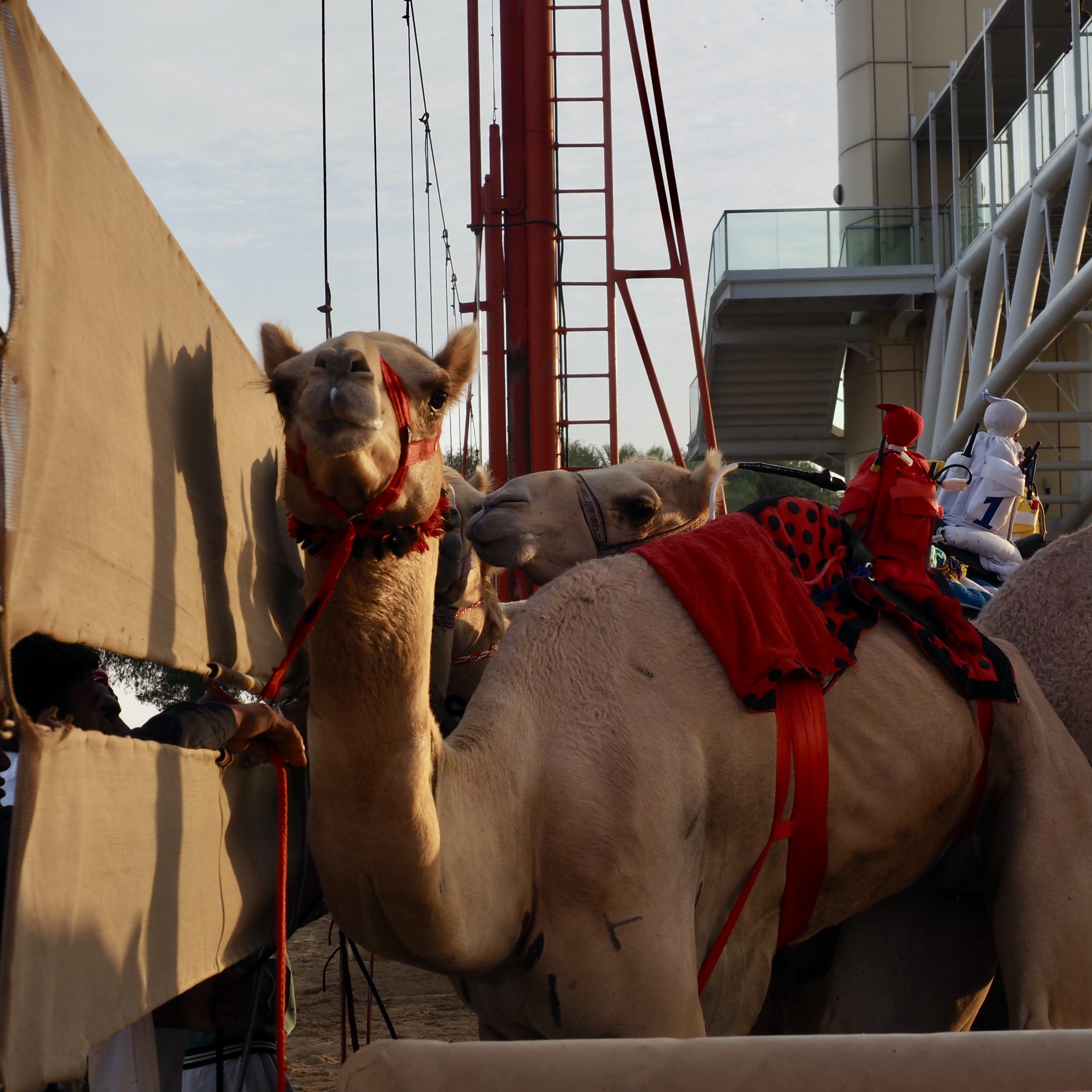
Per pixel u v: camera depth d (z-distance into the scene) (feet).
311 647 9.27
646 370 33.24
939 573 16.30
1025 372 53.01
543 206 37.24
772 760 12.46
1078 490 72.18
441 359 10.25
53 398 6.31
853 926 15.53
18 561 5.74
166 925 8.05
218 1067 11.23
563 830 11.12
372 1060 6.56
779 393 85.10
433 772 10.02
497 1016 11.82
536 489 17.40
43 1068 5.97
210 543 9.72
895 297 75.15
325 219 13.37
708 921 12.41
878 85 80.84
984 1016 17.29
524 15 37.63
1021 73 68.54
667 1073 6.53
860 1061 6.52
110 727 11.27
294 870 11.66
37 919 5.92
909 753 13.48
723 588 12.90
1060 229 59.98
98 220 7.28
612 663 12.16
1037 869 13.83
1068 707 16.10
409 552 9.12
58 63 6.61
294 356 10.25
